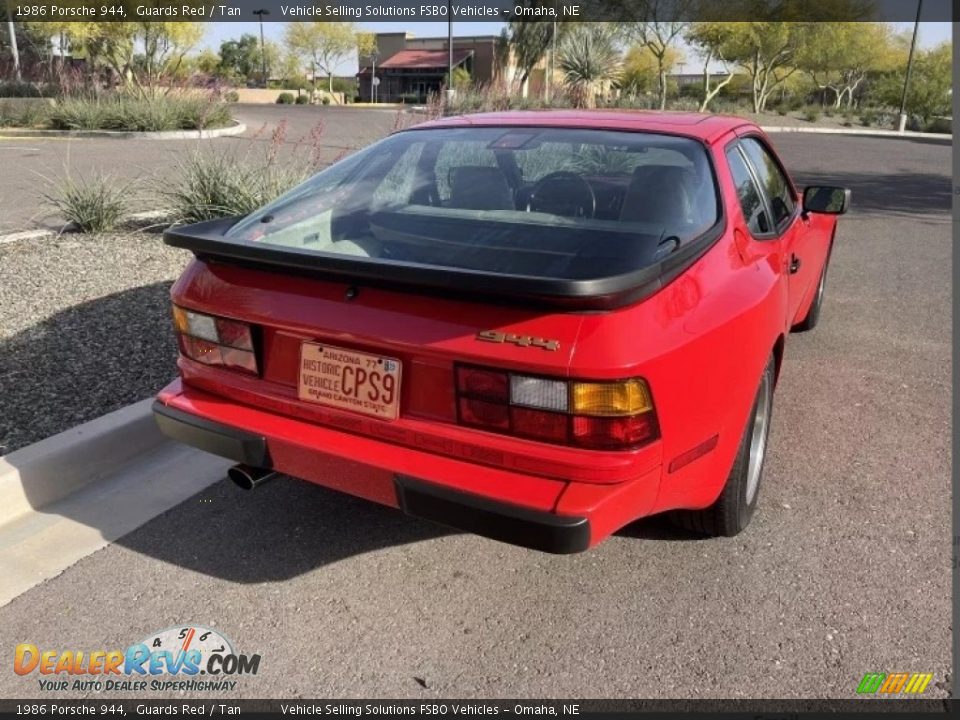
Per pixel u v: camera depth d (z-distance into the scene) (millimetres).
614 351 2143
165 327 5094
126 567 2951
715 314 2520
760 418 3203
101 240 7277
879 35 49312
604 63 31172
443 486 2309
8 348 4645
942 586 2857
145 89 20297
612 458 2189
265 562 2998
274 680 2439
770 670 2467
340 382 2471
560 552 2221
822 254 5336
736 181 3246
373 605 2768
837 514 3344
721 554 3047
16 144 16734
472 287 2158
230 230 3021
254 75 83500
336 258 2359
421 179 3203
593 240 2734
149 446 3805
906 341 5668
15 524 3203
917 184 15445
